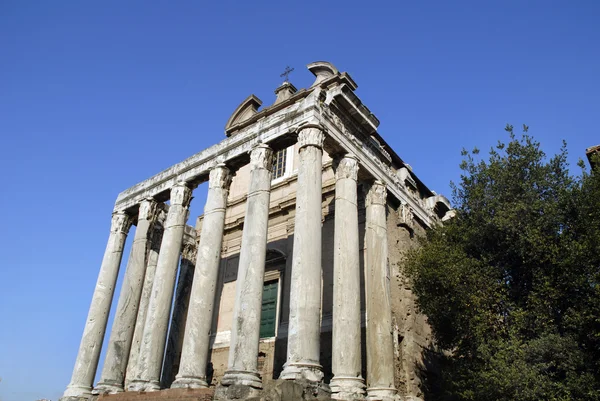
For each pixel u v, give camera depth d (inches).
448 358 880.9
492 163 809.5
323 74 1147.9
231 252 1203.9
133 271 934.4
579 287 644.7
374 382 722.2
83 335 925.2
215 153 904.9
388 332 756.0
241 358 642.8
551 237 698.8
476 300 698.8
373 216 849.5
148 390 756.0
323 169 1073.5
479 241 788.0
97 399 802.8
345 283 698.8
